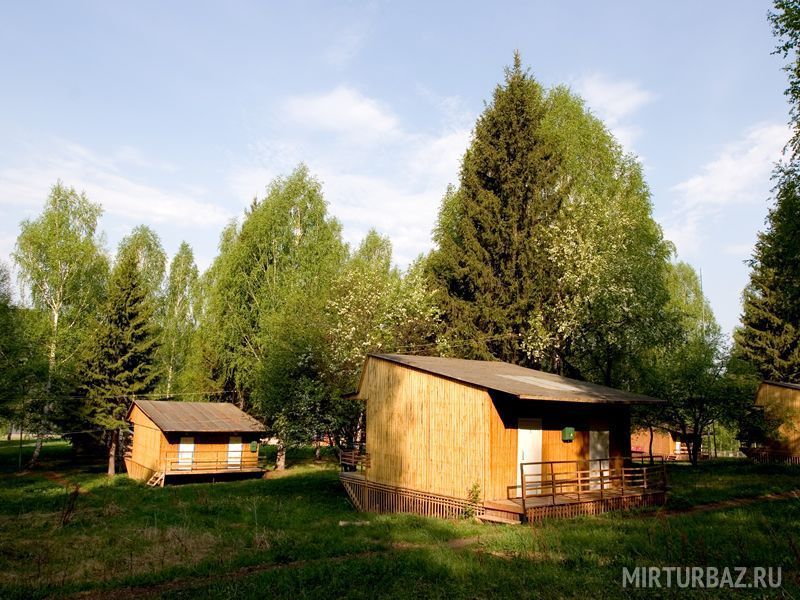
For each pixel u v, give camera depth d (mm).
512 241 35312
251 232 45500
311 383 34438
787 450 39125
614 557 13219
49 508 24656
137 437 42781
